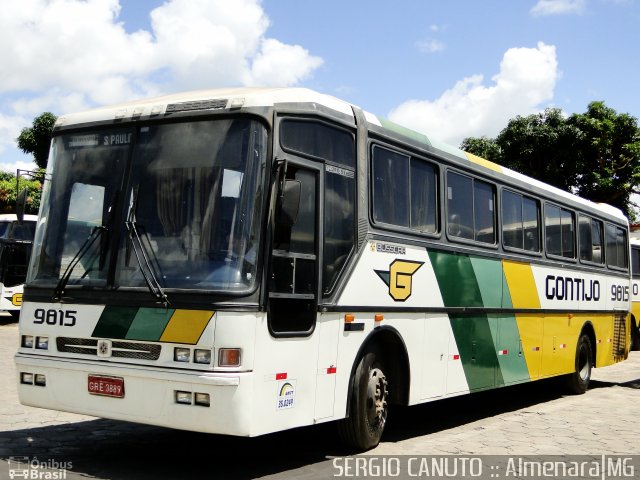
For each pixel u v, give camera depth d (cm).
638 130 2809
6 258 2264
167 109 632
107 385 595
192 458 678
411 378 789
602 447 808
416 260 808
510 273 1028
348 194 706
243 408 555
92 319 610
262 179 596
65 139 679
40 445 704
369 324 722
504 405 1138
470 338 916
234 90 661
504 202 1031
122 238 616
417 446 778
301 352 623
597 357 1352
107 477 597
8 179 3569
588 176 2758
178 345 569
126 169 634
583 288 1291
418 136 845
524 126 2784
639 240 2128
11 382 1088
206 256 582
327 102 693
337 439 789
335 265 679
